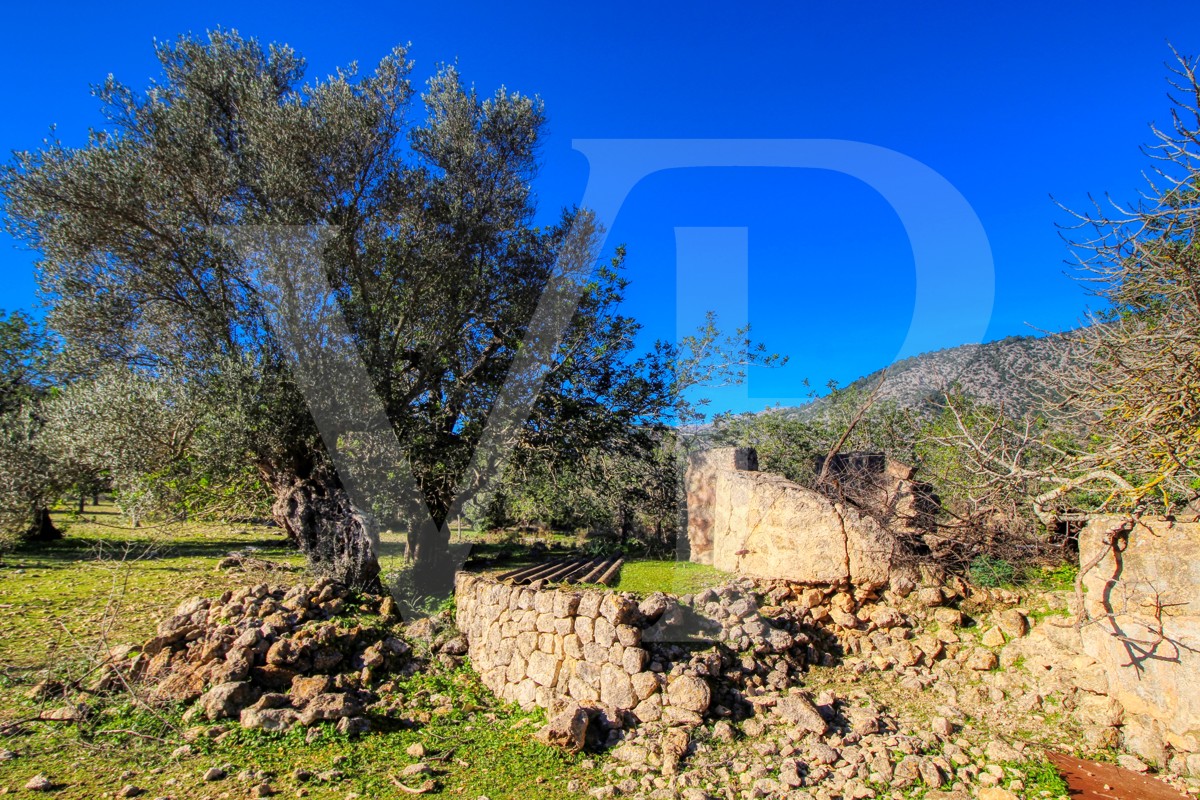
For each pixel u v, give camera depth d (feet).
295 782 14.57
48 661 19.58
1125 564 17.31
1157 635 16.33
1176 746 15.53
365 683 20.02
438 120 33.30
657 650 18.83
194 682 18.35
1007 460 20.93
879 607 22.31
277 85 32.22
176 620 21.39
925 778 14.84
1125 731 16.44
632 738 16.61
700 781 14.79
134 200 26.89
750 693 18.54
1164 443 15.26
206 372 27.14
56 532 48.14
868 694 19.13
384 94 30.66
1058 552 23.12
